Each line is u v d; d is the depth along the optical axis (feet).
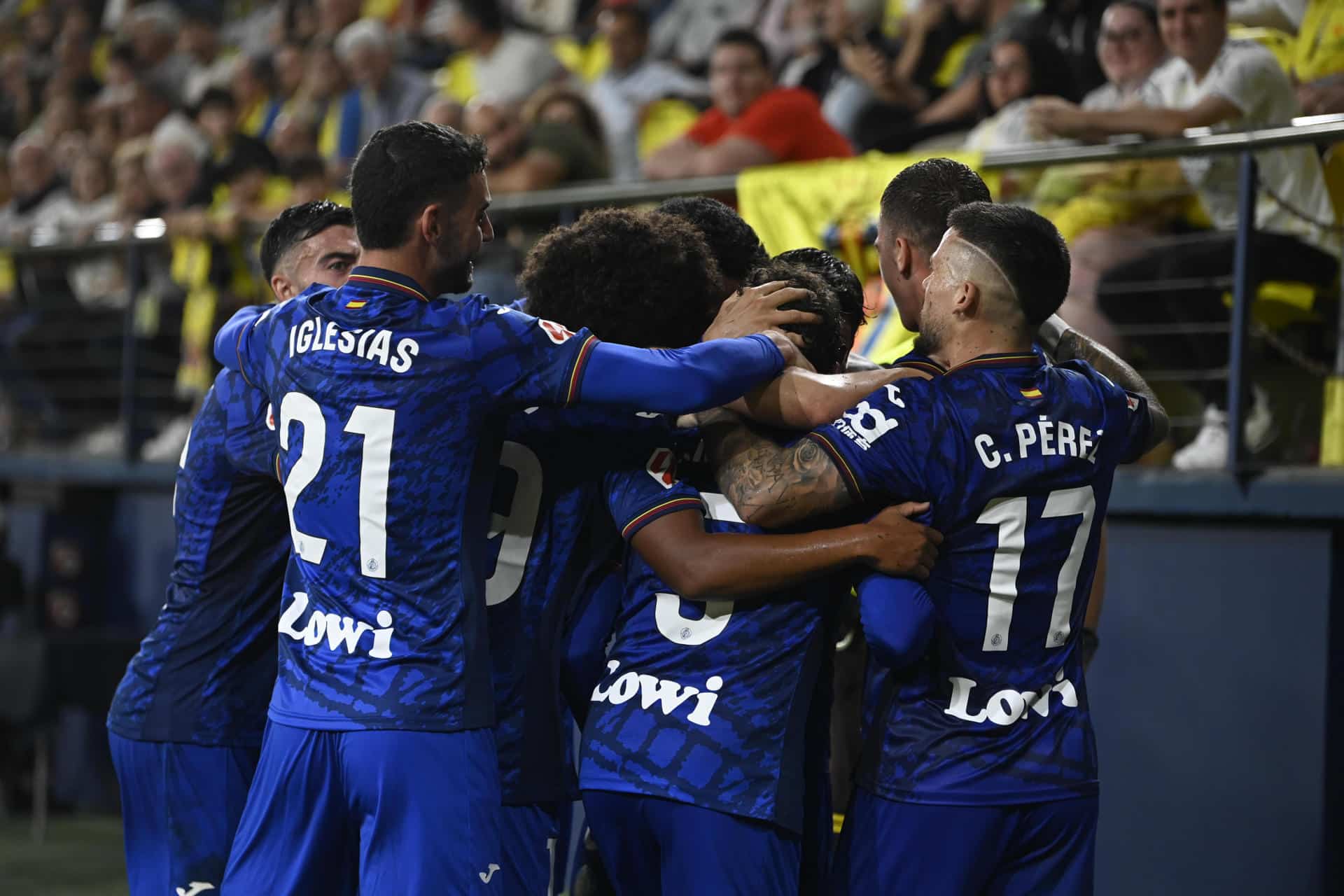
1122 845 43.91
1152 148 43.14
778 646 25.90
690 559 25.53
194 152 85.56
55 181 100.22
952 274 26.13
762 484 25.66
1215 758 42.16
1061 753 25.86
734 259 29.35
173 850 31.71
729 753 25.20
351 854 26.96
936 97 65.10
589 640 28.66
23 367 84.43
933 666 26.03
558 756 27.71
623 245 26.94
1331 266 44.62
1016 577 25.52
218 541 31.76
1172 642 43.32
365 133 82.12
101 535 77.46
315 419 26.05
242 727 32.04
